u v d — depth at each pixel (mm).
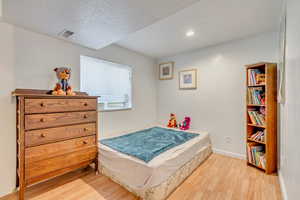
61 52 2082
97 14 1462
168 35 2430
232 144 2674
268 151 2051
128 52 3158
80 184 1820
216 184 1837
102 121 2668
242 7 1666
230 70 2678
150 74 3748
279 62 2021
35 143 1516
